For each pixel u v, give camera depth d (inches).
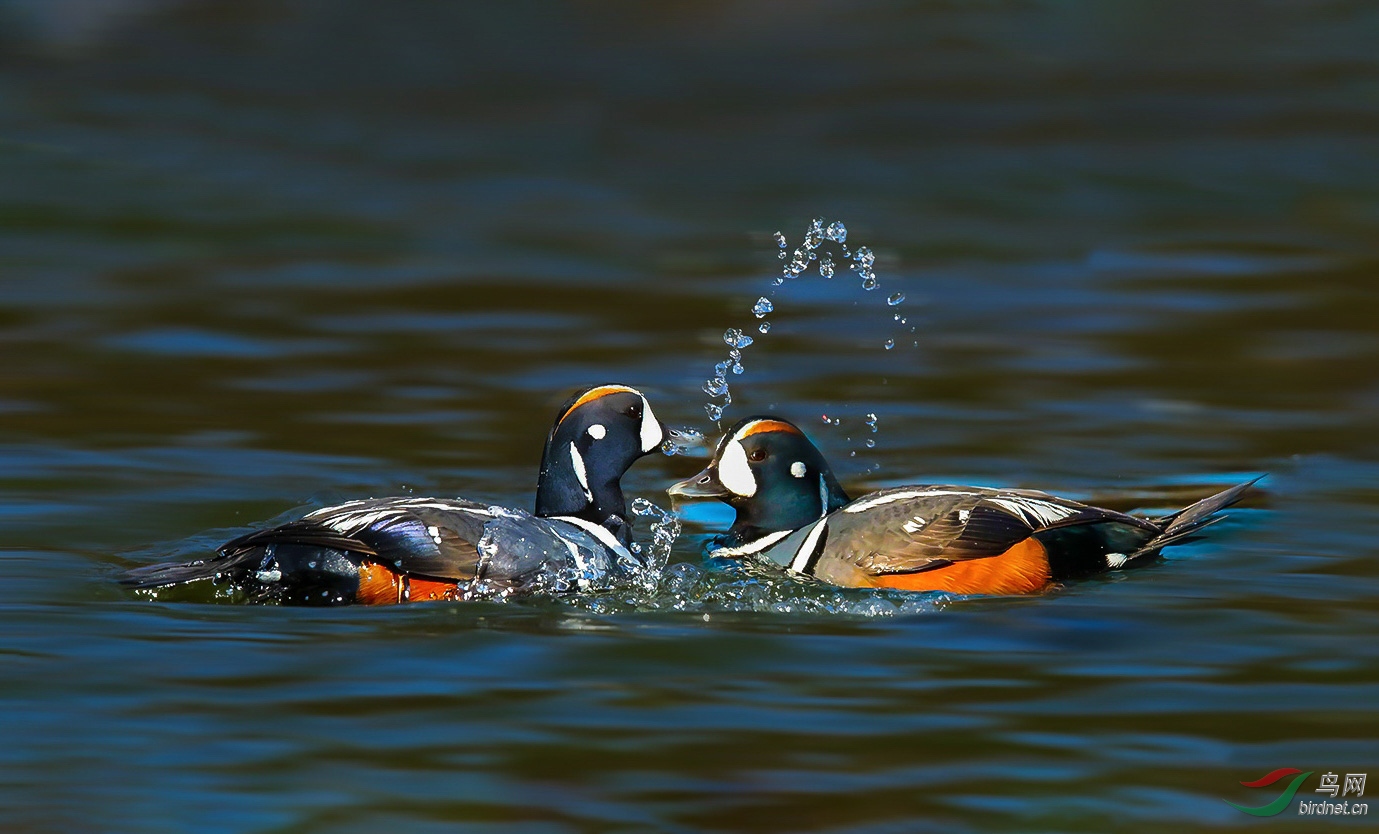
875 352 739.4
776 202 1096.2
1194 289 855.7
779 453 505.7
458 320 793.6
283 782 315.0
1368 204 1068.5
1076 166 1197.1
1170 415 634.2
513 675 373.4
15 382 665.0
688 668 380.8
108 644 387.2
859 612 434.0
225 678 367.2
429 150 1266.0
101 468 553.0
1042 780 317.7
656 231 1013.2
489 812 304.5
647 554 496.1
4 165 1156.5
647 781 317.4
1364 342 742.5
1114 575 461.4
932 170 1191.6
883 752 331.0
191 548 474.6
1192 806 306.7
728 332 775.1
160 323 773.9
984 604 442.6
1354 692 362.6
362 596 430.3
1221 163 1198.9
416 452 585.9
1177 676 374.6
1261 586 444.1
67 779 314.2
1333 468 560.4
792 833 297.0
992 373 701.3
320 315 798.5
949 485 517.7
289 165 1199.6
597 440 494.3
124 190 1095.6
